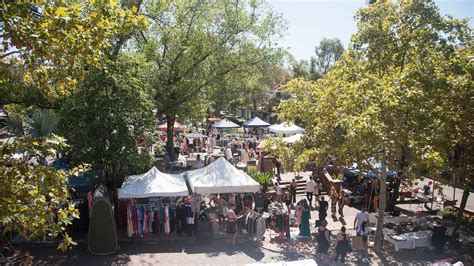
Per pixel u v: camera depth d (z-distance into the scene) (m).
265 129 51.72
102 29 7.80
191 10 24.38
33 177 6.95
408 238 15.24
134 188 16.28
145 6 23.61
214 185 16.89
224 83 27.09
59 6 7.35
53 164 20.08
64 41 7.33
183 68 24.75
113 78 15.84
